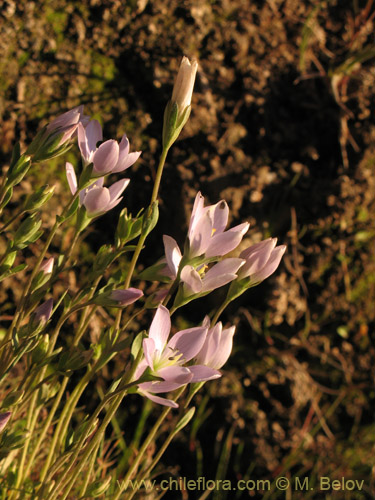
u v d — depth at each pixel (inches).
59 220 13.4
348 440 20.9
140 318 19.1
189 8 20.8
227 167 20.5
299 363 21.0
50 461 14.6
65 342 18.5
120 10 20.2
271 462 19.7
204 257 12.7
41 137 13.1
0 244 18.1
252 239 20.2
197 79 20.8
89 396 18.6
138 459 14.0
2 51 19.0
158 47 20.5
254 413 19.9
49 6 19.7
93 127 13.7
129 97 20.1
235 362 20.3
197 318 20.2
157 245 19.6
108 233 19.3
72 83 19.5
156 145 20.0
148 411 18.9
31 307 13.6
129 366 12.7
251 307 20.8
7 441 13.4
